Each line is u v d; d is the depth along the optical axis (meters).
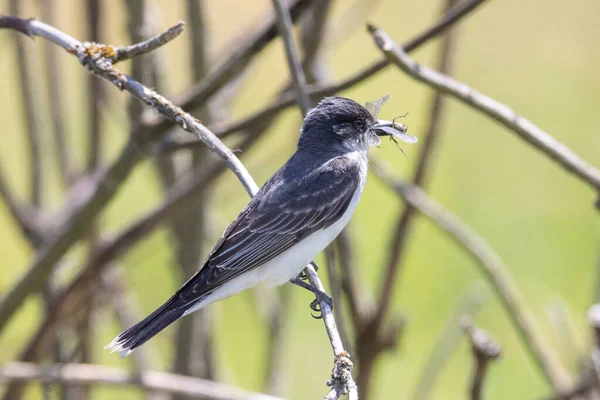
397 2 20.12
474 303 11.74
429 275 16.33
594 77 19.14
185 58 18.42
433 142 11.00
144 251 15.48
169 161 11.80
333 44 12.21
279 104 9.98
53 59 11.79
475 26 20.55
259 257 8.75
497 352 8.82
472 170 17.83
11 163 17.47
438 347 11.39
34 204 11.91
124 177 10.19
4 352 14.40
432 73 9.23
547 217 16.84
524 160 18.19
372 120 9.66
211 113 11.50
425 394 11.38
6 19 8.30
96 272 10.77
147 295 15.03
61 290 11.48
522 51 19.81
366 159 9.66
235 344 15.38
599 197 9.34
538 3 20.59
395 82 18.89
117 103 13.12
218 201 13.77
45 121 13.19
